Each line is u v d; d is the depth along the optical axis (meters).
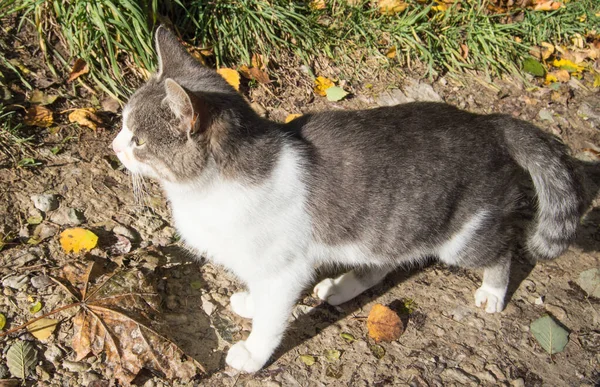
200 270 1.08
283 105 1.29
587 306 1.10
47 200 1.09
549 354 1.04
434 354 1.02
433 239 1.02
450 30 1.43
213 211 0.94
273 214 0.94
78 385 0.94
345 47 1.39
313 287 1.09
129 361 0.95
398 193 0.98
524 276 1.13
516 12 1.51
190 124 0.89
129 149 0.93
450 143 0.99
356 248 1.00
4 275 1.01
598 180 1.28
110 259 1.05
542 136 1.03
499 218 1.03
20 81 1.21
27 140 1.15
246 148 0.92
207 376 0.97
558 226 1.03
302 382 0.98
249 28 1.35
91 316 0.97
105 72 1.23
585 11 1.53
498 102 1.38
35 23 1.24
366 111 1.02
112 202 1.12
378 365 1.01
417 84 1.37
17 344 0.95
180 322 1.02
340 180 0.96
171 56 0.97
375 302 1.08
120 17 1.21
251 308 1.03
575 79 1.45
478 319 1.07
